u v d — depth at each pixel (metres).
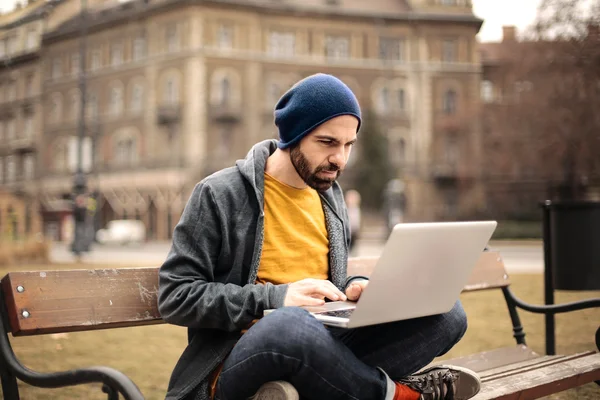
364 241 34.88
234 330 2.16
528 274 11.07
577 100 17.89
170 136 44.75
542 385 2.50
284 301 2.11
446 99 49.34
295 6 45.66
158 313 2.42
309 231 2.45
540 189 44.56
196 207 2.27
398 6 48.81
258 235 2.30
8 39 40.38
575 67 16.00
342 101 2.27
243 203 2.33
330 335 2.00
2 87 50.06
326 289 2.16
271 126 45.12
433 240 2.01
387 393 2.05
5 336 2.05
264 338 1.96
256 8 44.59
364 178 46.72
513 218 43.06
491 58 49.81
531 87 23.72
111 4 46.06
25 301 2.10
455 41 49.22
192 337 2.36
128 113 45.91
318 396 2.01
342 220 2.58
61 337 5.89
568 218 4.48
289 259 2.38
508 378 2.60
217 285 2.16
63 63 47.25
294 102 2.30
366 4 48.00
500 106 33.09
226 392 2.07
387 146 47.25
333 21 46.94
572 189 27.69
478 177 45.50
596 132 18.56
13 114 50.09
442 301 2.22
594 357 3.01
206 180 2.34
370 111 47.22
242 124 44.41
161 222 44.84
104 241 38.19
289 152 2.38
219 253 2.30
